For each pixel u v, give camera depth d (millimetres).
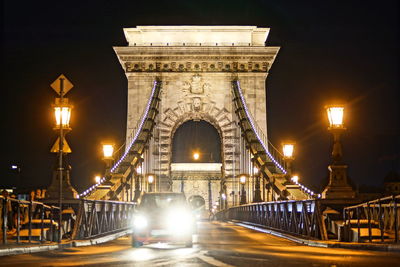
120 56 77812
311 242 21672
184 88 77875
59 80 21797
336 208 22484
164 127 77125
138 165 56188
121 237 29297
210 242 24172
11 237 19047
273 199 46781
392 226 19625
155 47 77625
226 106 77812
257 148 63250
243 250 18703
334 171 22875
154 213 21125
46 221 20906
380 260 13891
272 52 78312
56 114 21609
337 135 23219
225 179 75750
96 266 13062
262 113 77375
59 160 20625
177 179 94938
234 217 58844
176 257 15641
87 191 35719
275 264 13109
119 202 30844
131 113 76875
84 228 22625
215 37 80938
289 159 42750
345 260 13969
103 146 39750
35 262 14086
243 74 78438
